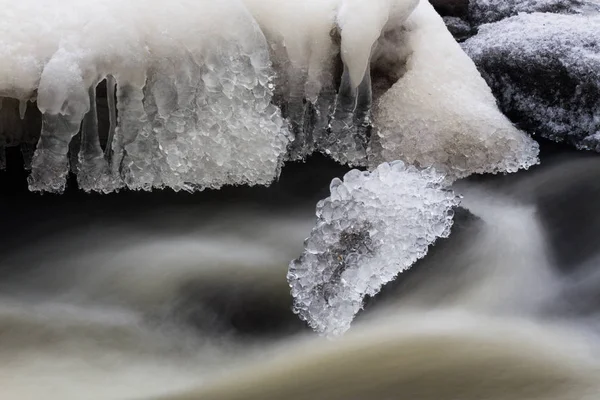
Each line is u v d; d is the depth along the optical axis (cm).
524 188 496
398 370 342
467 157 505
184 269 418
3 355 351
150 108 453
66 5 429
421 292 398
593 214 469
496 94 571
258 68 465
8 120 478
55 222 454
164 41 437
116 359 355
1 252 430
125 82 434
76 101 420
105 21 425
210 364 356
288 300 395
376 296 391
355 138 513
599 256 434
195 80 452
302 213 473
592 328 380
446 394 325
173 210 470
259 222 464
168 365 354
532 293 406
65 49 418
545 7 635
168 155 466
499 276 415
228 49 452
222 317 384
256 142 480
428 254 425
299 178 504
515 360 349
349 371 342
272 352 362
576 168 514
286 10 479
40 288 404
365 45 470
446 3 682
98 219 458
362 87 498
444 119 502
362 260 384
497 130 508
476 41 596
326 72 493
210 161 477
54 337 365
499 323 380
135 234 448
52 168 450
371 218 393
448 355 351
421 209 412
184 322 381
